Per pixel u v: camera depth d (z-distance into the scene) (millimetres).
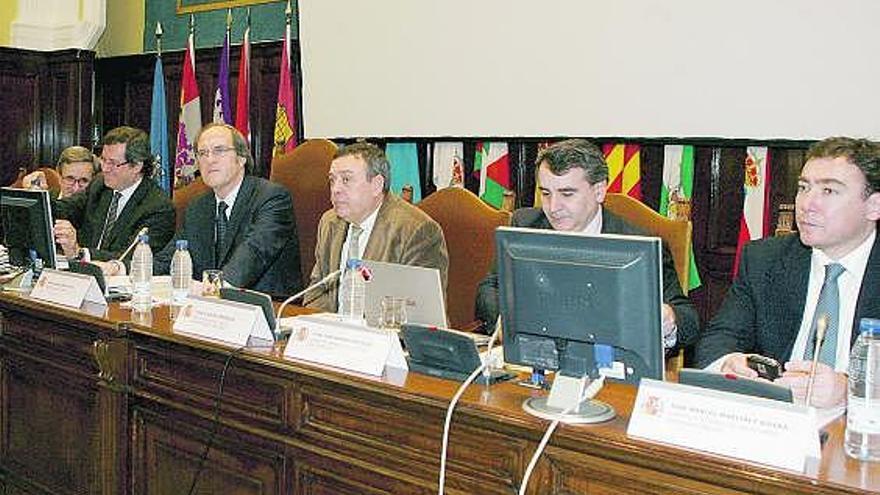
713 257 3955
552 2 4129
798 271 2338
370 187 3113
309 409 2182
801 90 3496
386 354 2115
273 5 5742
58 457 2916
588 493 1713
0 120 6426
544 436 1738
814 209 2148
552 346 1824
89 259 3777
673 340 2518
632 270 1659
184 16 6355
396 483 2018
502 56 4320
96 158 5203
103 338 2693
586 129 4062
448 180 4688
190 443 2490
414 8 4648
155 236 4168
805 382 1798
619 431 1710
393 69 4766
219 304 2482
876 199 2135
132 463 2668
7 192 3285
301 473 2207
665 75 3818
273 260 3551
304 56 5215
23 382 3059
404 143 4809
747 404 1588
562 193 2600
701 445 1603
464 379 2066
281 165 4336
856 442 1573
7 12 6613
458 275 3402
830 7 3416
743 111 3637
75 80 6461
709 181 3945
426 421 1958
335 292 3262
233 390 2361
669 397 1668
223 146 3568
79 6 6562
